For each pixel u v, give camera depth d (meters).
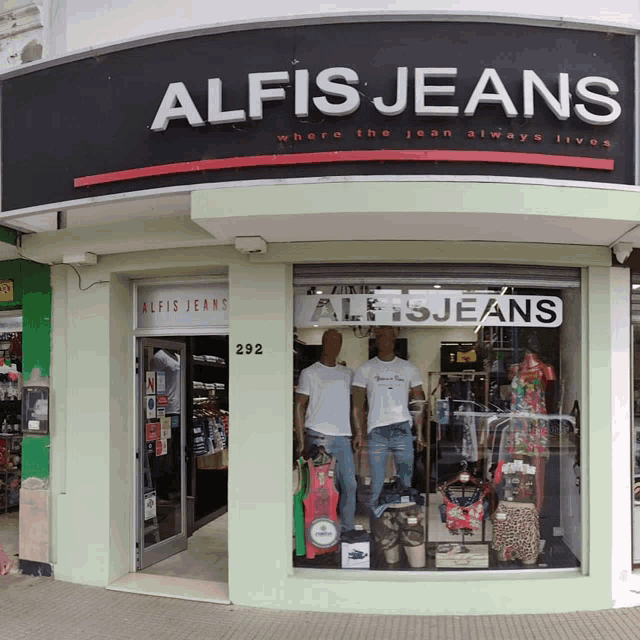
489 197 3.58
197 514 6.55
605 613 4.34
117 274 4.96
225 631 4.02
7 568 5.14
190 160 3.86
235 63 3.82
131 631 4.04
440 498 4.73
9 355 6.41
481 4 4.48
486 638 3.92
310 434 4.67
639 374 4.73
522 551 4.68
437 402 4.74
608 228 3.92
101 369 4.89
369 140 3.68
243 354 4.50
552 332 4.70
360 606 4.32
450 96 3.68
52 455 5.04
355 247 4.40
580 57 3.77
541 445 4.74
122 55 4.05
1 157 4.34
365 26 3.73
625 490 4.52
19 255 5.00
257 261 4.46
